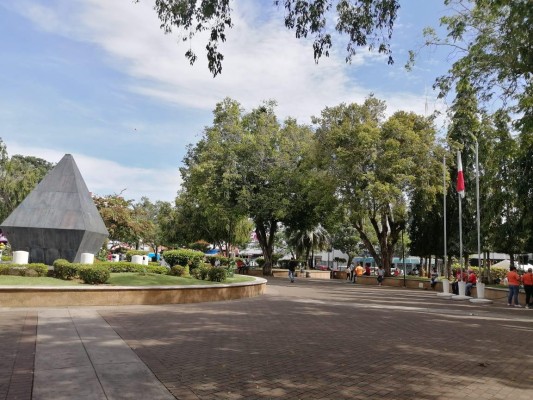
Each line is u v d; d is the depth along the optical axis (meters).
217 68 9.80
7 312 11.70
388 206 33.34
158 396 5.45
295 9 9.38
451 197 35.16
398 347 9.00
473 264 55.72
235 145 37.94
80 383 5.84
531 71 11.88
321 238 58.00
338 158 32.12
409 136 31.03
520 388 6.38
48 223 18.17
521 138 14.21
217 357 7.58
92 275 14.77
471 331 11.64
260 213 37.44
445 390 6.11
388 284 35.81
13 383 5.78
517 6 10.32
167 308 14.20
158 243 60.72
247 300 18.08
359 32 9.73
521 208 24.75
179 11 9.40
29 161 71.81
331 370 6.96
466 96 14.22
